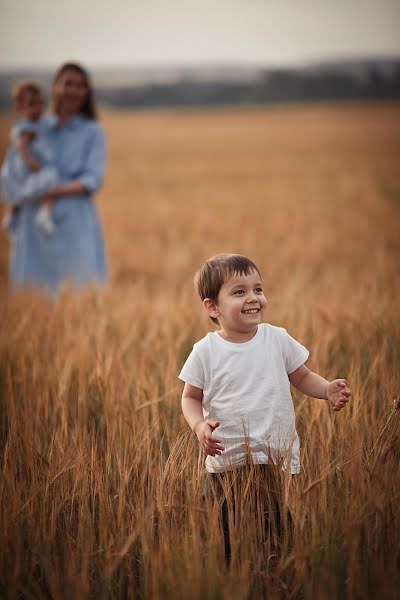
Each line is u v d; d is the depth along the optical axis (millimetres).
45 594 3480
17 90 9570
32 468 4059
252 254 14195
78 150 9648
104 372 5191
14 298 8117
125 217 23109
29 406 4973
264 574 3400
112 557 3455
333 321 6426
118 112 112250
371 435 4230
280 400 3816
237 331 3871
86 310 7312
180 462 4070
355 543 3295
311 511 3572
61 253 9680
